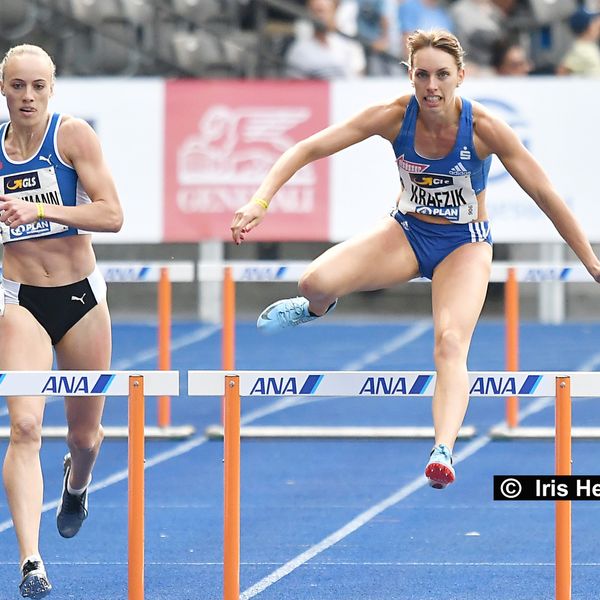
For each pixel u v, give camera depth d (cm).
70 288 1941
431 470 1642
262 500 2727
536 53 5334
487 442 3272
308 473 2972
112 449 3203
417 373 1719
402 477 2930
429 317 5256
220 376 1675
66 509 2169
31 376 1661
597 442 3294
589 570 2214
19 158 1889
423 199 1886
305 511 2641
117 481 2883
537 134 4644
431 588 2125
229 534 1689
